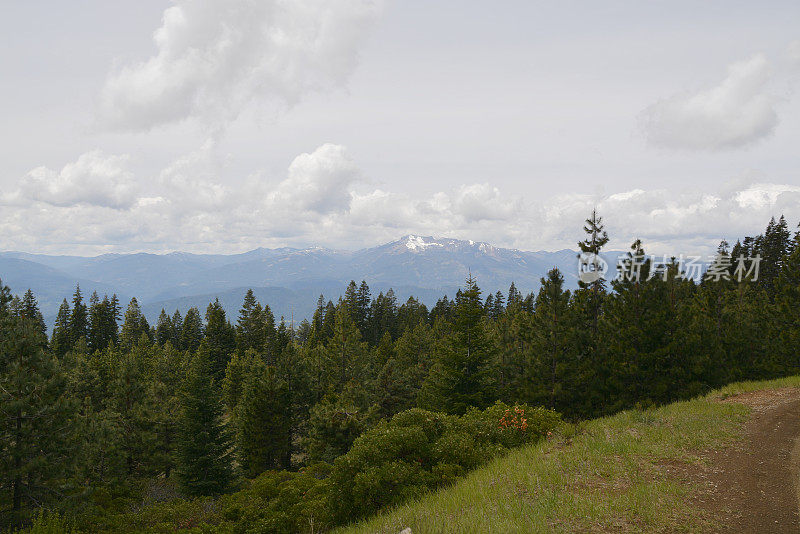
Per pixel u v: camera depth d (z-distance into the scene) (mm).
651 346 27391
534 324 32156
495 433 15492
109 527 20484
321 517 14125
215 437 33906
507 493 9688
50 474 21547
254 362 63469
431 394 37594
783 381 23906
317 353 62438
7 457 20672
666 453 11836
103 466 30203
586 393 29109
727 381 27188
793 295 31031
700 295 37219
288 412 41844
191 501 26031
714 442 12836
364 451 13359
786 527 7574
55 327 93312
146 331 109312
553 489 9602
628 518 7949
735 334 32656
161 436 39531
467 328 35688
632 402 27125
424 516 8875
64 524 19688
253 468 38719
